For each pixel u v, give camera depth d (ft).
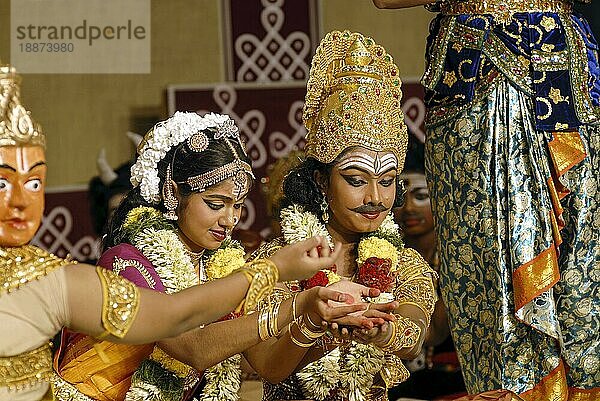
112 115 27.32
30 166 9.16
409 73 28.43
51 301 8.96
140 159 11.92
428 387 18.57
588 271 13.14
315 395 12.44
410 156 21.07
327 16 28.12
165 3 27.55
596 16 20.75
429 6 14.06
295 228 12.60
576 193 13.03
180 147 11.69
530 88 12.90
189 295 9.32
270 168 16.12
